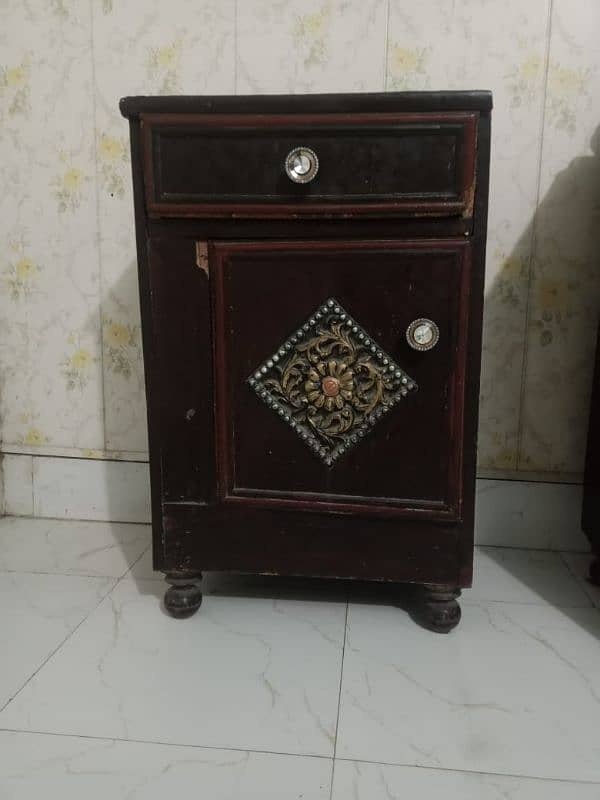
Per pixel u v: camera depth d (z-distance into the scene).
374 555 1.10
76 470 1.60
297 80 1.42
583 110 1.37
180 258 1.03
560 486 1.48
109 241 1.52
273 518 1.10
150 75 1.45
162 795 0.79
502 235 1.42
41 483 1.61
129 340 1.55
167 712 0.93
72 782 0.81
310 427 1.06
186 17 1.42
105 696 0.96
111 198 1.50
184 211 1.01
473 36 1.37
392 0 1.37
